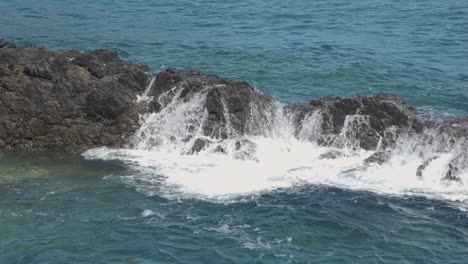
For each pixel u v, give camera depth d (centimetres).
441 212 1989
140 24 4922
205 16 5366
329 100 2583
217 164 2294
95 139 2439
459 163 2186
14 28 4625
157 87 2502
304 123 2431
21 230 1881
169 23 5000
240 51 4016
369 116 2377
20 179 2200
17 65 2552
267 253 1778
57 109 2430
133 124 2447
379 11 5716
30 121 2417
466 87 3325
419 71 3631
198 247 1805
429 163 2216
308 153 2359
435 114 2717
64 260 1742
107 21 5016
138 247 1805
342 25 5047
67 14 5300
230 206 2019
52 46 4050
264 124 2441
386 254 1781
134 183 2169
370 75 3531
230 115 2416
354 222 1933
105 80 2520
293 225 1912
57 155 2381
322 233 1880
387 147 2330
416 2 6253
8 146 2416
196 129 2420
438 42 4416
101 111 2438
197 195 2089
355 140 2373
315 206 2012
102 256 1762
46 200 2056
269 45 4231
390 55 4016
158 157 2361
